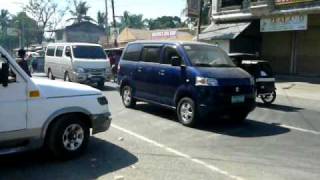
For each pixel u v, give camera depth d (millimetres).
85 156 7309
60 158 7031
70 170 6535
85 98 7293
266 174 6500
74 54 20125
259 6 26062
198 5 30984
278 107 14398
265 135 9414
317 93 19094
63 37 73188
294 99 17000
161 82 11234
